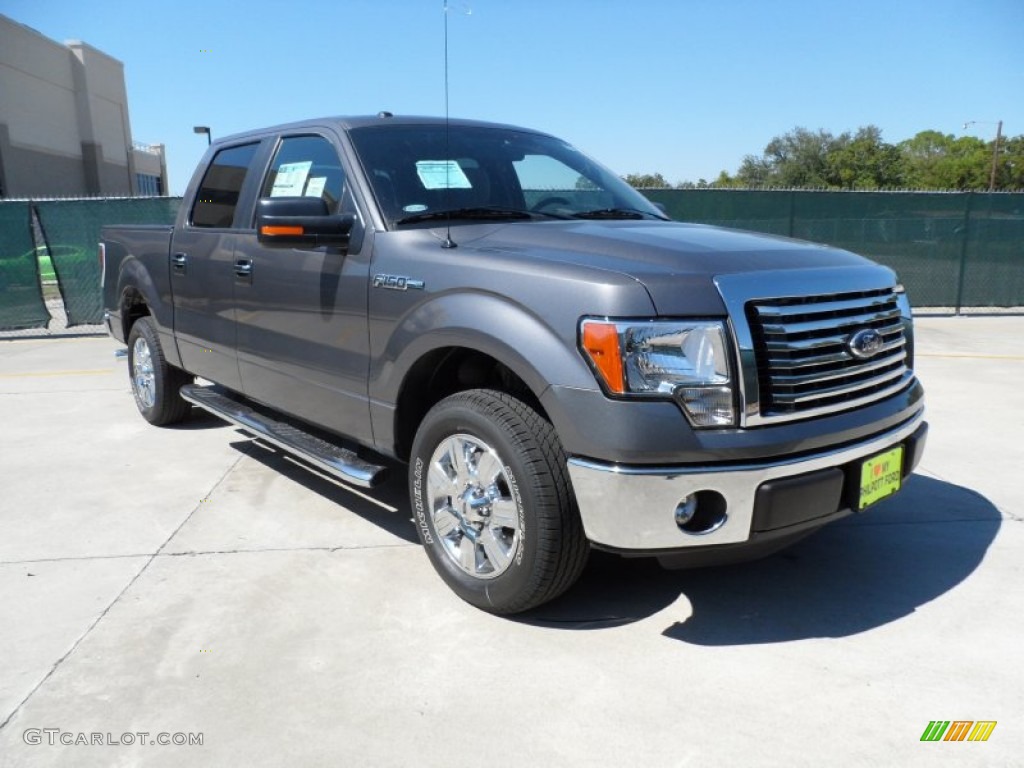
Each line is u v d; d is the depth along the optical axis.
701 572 3.50
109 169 62.66
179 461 5.12
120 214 11.47
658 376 2.58
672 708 2.55
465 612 3.14
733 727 2.46
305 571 3.51
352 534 3.91
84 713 2.54
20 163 50.69
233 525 4.04
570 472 2.72
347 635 2.98
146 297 5.52
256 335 4.31
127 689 2.66
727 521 2.65
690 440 2.57
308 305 3.84
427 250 3.26
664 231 3.30
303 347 3.93
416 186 3.69
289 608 3.18
